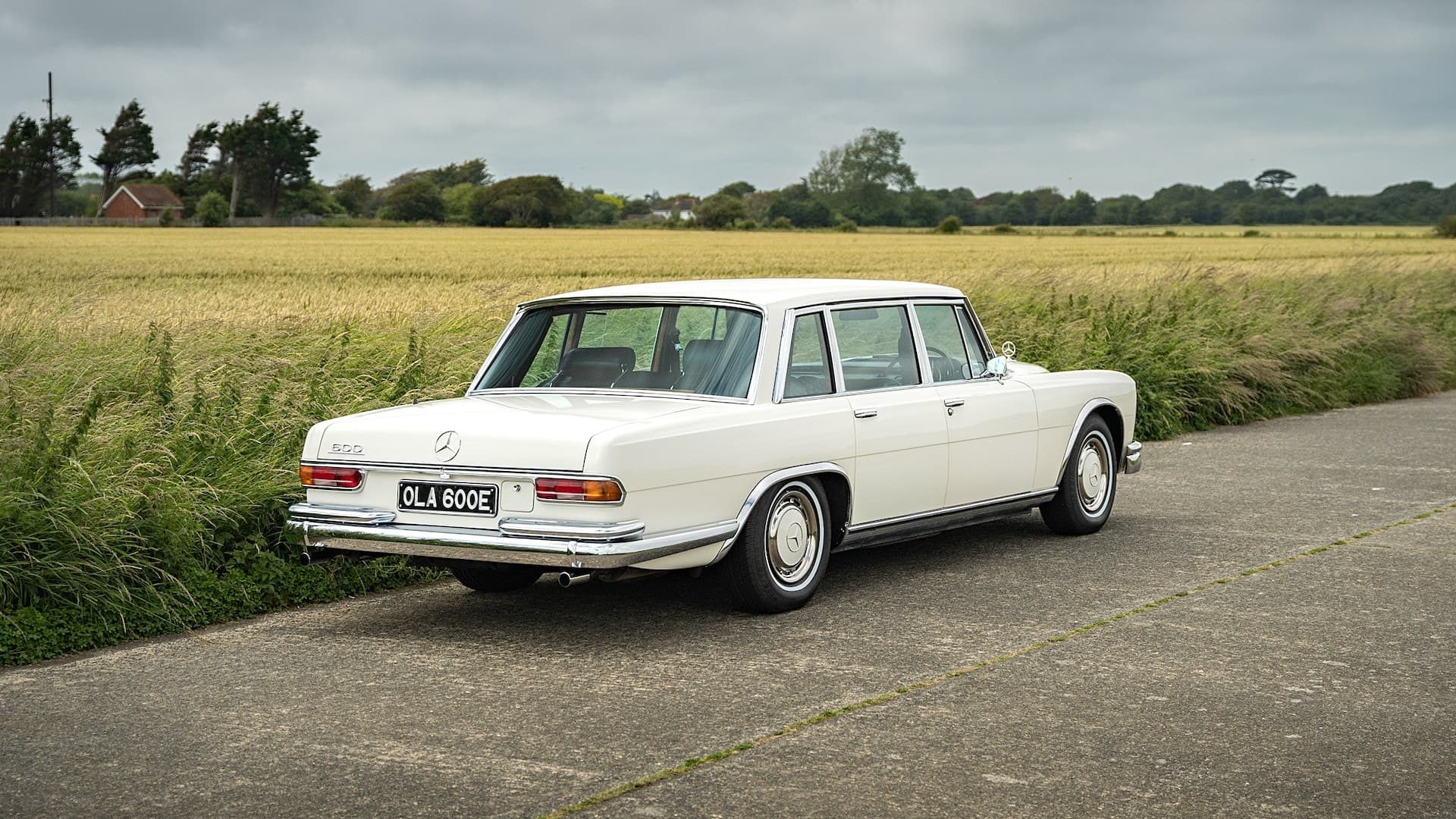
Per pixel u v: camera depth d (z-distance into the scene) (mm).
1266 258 47844
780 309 5859
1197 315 15898
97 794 3717
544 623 5719
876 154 172375
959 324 6965
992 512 6922
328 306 14461
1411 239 90062
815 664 4988
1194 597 6090
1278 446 11789
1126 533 7707
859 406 6055
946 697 4566
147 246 60625
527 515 5145
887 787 3719
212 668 5086
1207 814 3523
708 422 5391
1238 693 4609
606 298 6215
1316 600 6020
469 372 9258
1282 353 15062
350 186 170125
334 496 5625
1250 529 7797
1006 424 6871
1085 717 4340
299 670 5035
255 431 7352
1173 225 188625
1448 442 11922
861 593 6211
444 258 48281
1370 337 16781
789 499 5793
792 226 160875
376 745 4117
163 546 6078
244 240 75000
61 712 4516
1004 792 3686
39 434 6203
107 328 9781
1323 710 4426
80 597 5602
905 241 87750
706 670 4930
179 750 4090
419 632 5609
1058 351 13305
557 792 3699
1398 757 3975
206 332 9758
